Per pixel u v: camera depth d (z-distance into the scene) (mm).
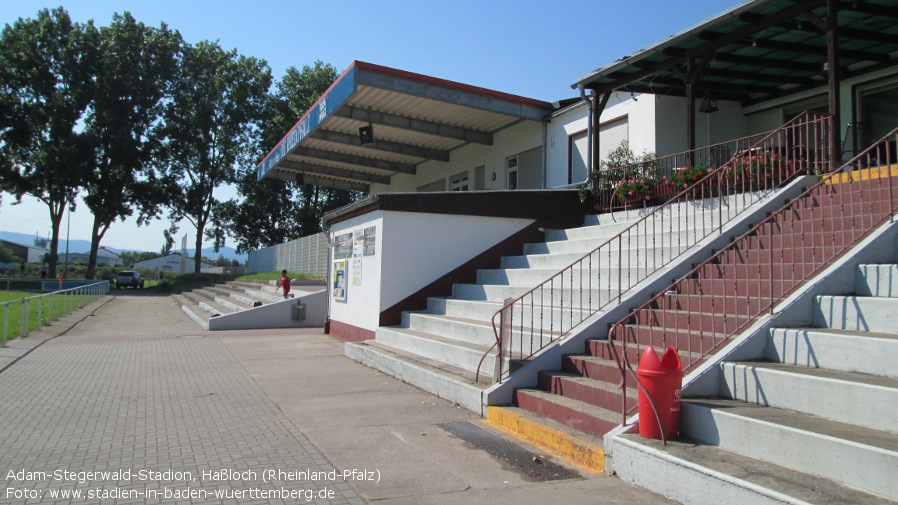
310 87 45469
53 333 15617
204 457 5156
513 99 15242
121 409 6957
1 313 20062
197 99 44781
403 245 11391
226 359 11086
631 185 11125
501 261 12031
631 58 10867
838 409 4180
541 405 6125
